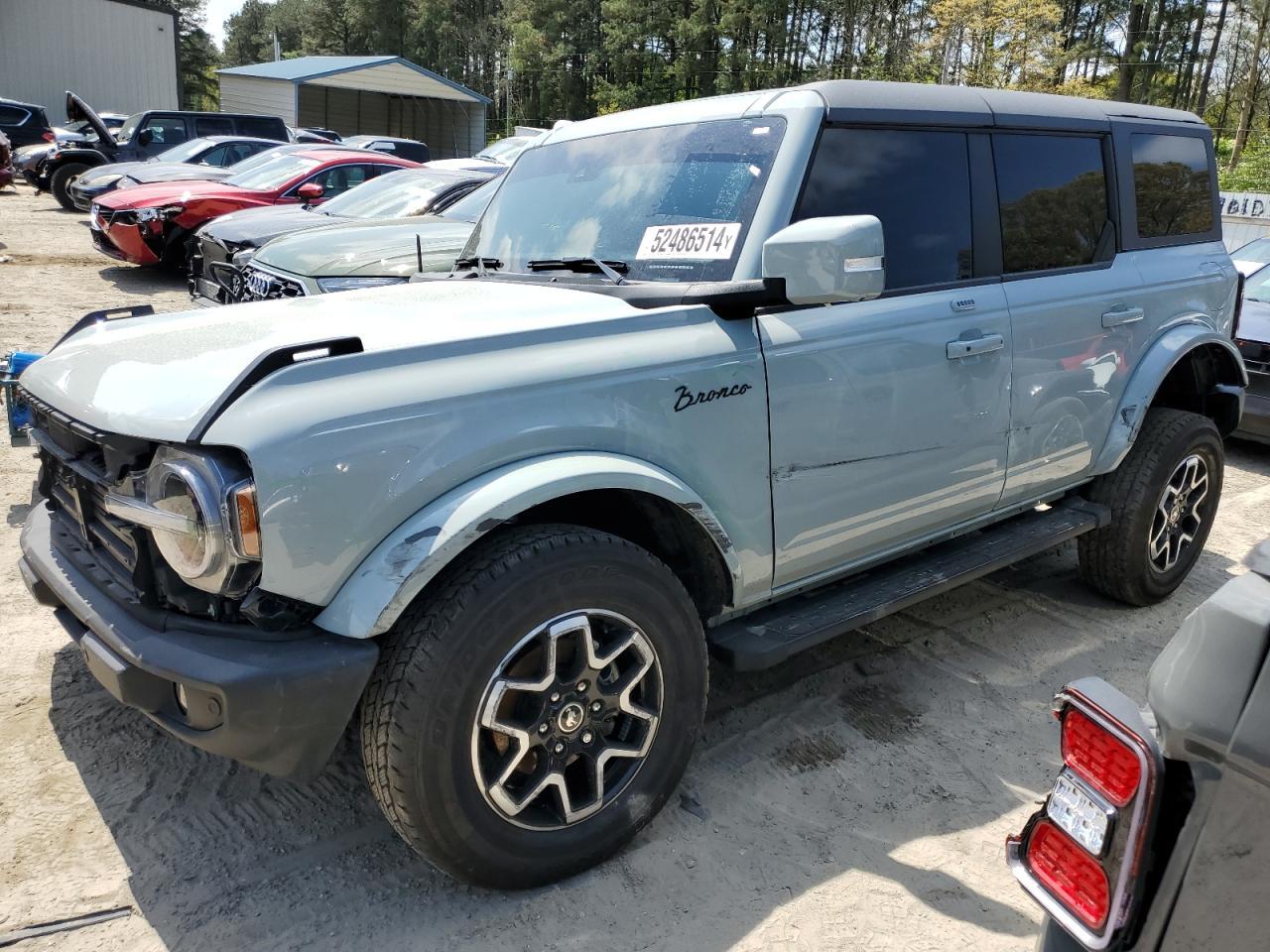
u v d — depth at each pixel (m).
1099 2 55.25
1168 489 4.27
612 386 2.54
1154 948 1.30
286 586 2.11
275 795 2.91
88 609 2.40
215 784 2.94
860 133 3.16
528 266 3.31
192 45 81.38
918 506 3.38
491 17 76.94
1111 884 1.32
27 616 3.92
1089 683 1.44
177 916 2.43
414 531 2.21
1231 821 1.23
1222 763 1.24
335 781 2.99
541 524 2.47
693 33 56.34
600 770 2.52
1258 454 7.49
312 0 92.62
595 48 63.47
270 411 2.11
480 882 2.42
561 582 2.36
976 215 3.50
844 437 3.06
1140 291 4.11
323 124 46.09
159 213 10.63
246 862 2.63
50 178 18.23
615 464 2.48
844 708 3.54
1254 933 1.21
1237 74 50.50
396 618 2.18
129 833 2.72
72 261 12.64
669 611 2.58
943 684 3.74
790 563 3.04
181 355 2.45
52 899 2.46
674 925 2.44
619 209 3.26
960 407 3.39
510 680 2.31
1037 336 3.63
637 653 2.56
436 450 2.26
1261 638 1.24
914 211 3.30
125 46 34.03
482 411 2.33
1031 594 4.63
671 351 2.66
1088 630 4.26
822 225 2.56
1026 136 3.72
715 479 2.76
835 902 2.54
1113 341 3.98
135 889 2.52
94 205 11.40
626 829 2.60
